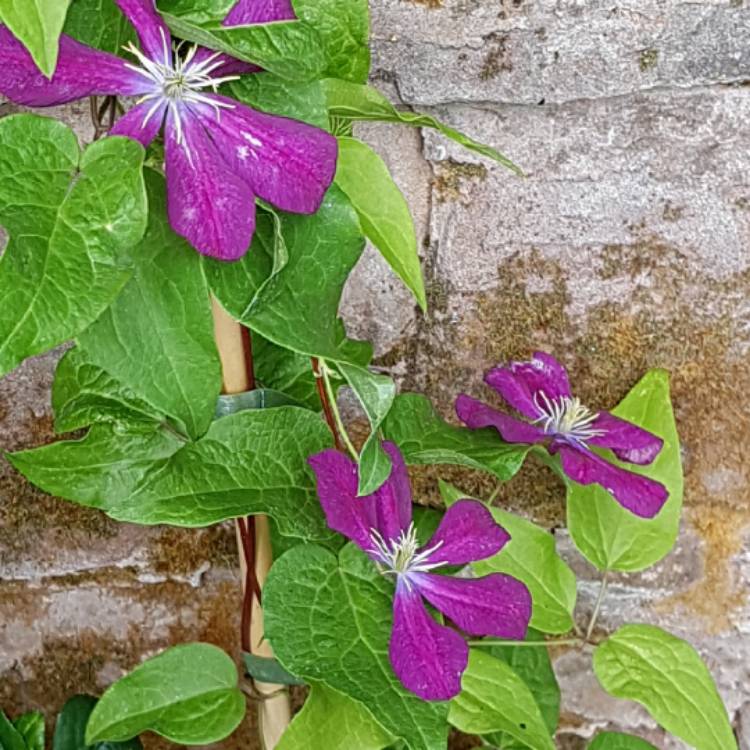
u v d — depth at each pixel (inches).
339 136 11.3
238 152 9.5
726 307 15.0
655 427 14.3
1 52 8.8
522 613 12.2
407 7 13.7
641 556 14.3
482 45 13.9
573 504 14.3
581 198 14.6
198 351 9.3
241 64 9.7
